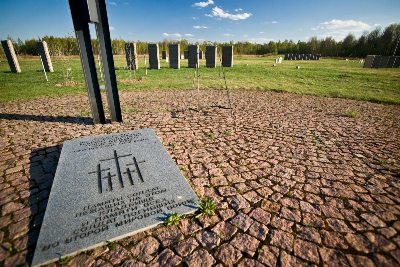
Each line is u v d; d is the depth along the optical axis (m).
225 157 4.21
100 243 2.30
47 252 2.18
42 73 15.76
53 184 3.14
